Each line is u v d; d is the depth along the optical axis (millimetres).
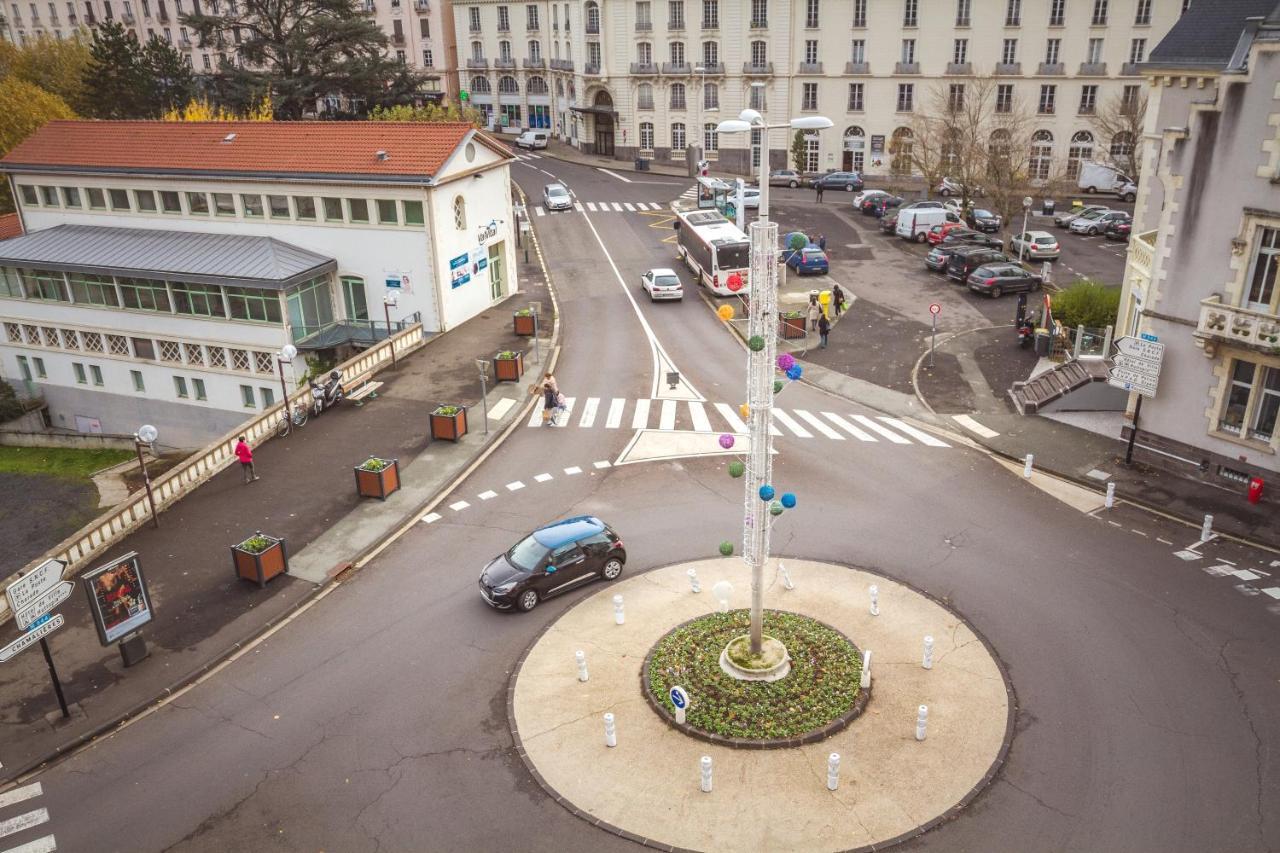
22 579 18266
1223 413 27188
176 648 21578
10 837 16625
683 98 83125
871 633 21000
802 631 20812
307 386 34875
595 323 45375
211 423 46125
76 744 18797
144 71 74688
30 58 86625
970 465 29734
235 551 23797
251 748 18516
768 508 18438
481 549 25453
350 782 17484
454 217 43438
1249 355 25734
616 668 20234
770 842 15695
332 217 43375
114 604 20484
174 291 43500
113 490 40500
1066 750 17500
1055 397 33375
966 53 72938
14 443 48000
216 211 45500
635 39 82438
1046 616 21609
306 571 24531
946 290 49281
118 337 46188
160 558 25234
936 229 57125
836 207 70250
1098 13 69125
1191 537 25000
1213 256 26109
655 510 27172
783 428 32969
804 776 17047
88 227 48438
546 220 66938
